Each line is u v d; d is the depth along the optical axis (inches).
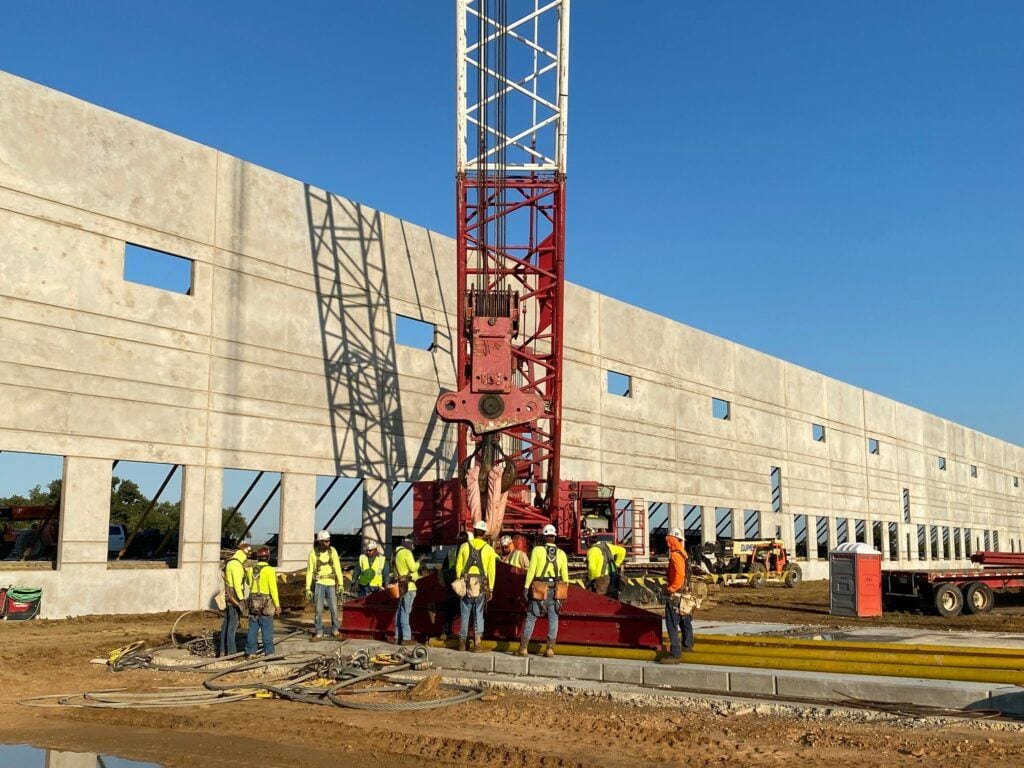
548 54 1049.5
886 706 453.1
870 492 2571.4
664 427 1777.8
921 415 2962.6
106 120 964.0
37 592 868.6
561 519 1067.9
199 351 1034.1
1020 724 413.7
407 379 1296.8
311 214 1181.1
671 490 1776.6
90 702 493.0
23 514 1161.4
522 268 1043.9
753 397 2082.9
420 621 658.2
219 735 416.2
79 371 920.9
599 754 382.3
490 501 909.8
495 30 1045.2
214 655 628.4
